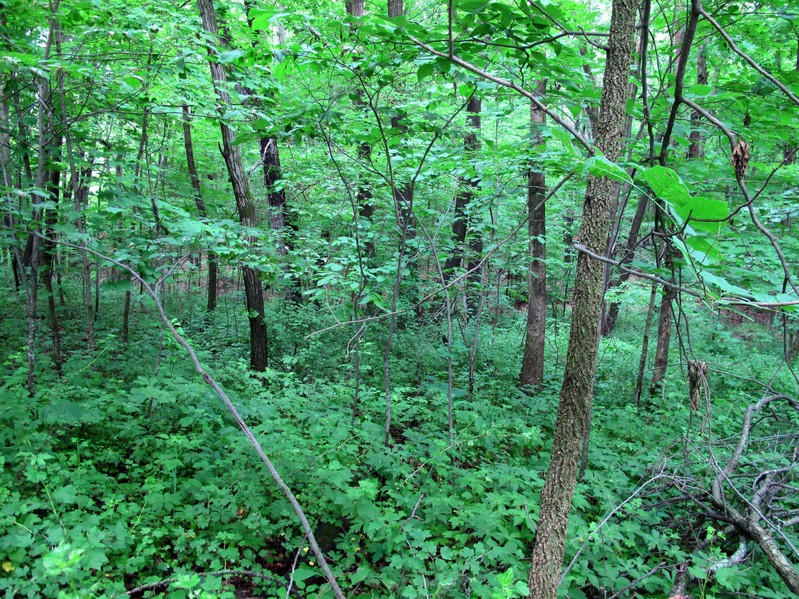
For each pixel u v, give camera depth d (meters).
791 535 3.55
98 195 3.94
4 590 2.27
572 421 2.12
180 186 7.55
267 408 4.73
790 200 4.71
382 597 2.88
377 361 7.30
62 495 2.75
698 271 1.31
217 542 3.07
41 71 3.23
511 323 11.32
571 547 3.11
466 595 2.79
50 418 3.56
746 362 8.38
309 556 3.31
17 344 6.36
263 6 6.48
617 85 2.00
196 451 4.08
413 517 3.52
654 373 7.05
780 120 3.35
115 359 5.90
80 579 2.42
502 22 2.35
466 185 6.24
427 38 2.46
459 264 8.58
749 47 3.92
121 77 4.12
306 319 8.14
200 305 10.94
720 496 3.50
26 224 4.22
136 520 3.05
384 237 6.48
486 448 4.83
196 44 4.52
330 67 3.50
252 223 6.40
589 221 2.02
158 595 2.66
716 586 3.08
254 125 3.69
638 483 4.34
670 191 1.22
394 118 4.60
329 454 4.06
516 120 9.79
